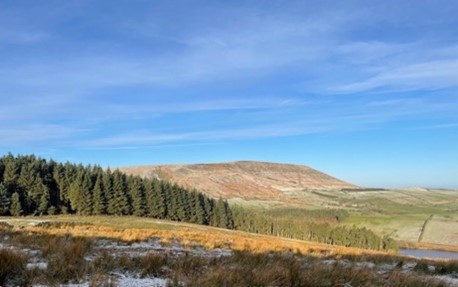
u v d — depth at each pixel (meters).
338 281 9.59
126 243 16.62
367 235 101.88
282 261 12.91
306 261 14.27
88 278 8.66
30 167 85.69
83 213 88.50
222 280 8.37
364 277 10.23
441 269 15.01
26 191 83.69
